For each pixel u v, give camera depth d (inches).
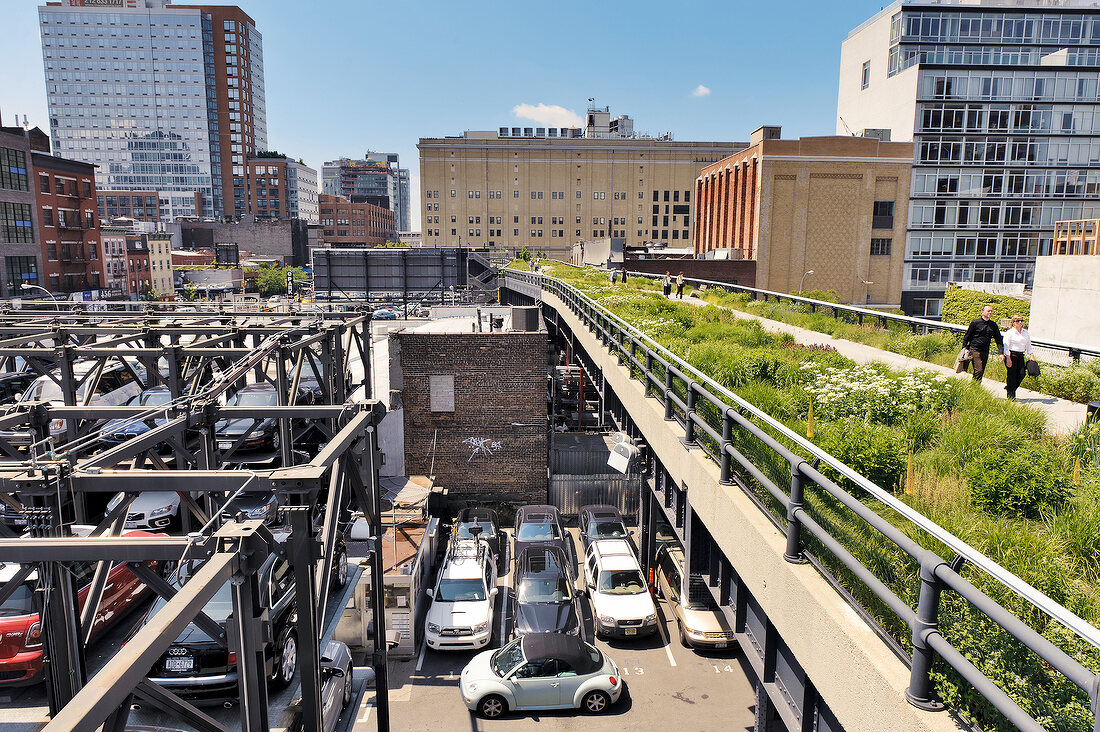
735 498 271.9
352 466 301.9
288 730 266.5
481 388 1096.2
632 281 1733.5
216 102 7500.0
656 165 5516.7
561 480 1110.4
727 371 401.1
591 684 605.6
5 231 2309.3
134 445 267.4
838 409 314.0
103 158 7440.9
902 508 146.1
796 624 201.0
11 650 257.3
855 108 3075.8
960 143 2630.4
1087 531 174.1
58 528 226.5
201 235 5979.3
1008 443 250.2
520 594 741.3
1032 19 2608.3
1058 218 2682.1
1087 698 119.9
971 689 129.3
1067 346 487.2
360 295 1814.7
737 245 2719.0
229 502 197.8
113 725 142.3
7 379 793.6
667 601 807.7
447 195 5433.1
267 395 690.8
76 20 7234.3
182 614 143.4
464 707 625.3
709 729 589.6
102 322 759.7
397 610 708.7
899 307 2615.7
